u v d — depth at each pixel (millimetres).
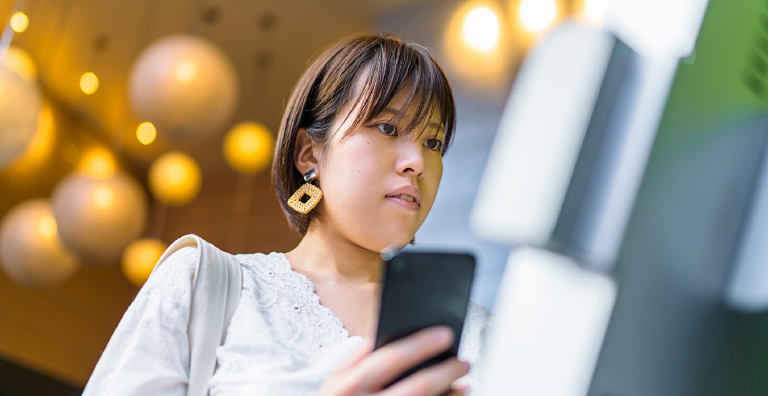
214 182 7391
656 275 298
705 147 329
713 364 327
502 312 265
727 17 361
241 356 781
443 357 511
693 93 327
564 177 265
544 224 260
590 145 272
